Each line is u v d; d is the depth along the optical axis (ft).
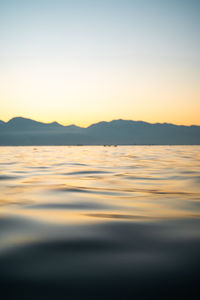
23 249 17.26
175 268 14.52
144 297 11.93
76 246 17.74
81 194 37.19
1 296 12.07
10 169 76.18
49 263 15.23
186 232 20.53
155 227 21.80
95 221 23.66
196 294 12.12
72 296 12.03
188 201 32.45
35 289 12.60
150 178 55.57
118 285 12.89
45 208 28.76
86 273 14.03
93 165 91.91
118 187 43.70
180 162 107.14
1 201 32.37
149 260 15.53
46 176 59.11
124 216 25.41
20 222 23.38
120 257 15.96
